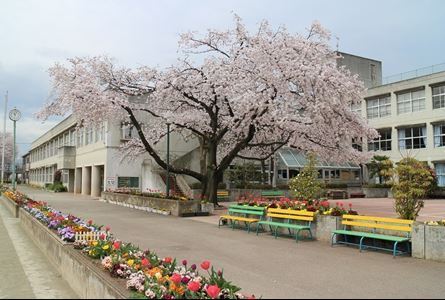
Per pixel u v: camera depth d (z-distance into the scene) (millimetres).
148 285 5426
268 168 38219
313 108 18484
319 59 19016
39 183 71125
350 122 21203
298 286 7070
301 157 39719
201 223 16609
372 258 9508
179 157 33875
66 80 20953
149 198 22688
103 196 31562
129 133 33719
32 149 81938
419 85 39344
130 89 22516
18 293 7078
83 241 8531
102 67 21594
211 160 22844
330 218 11797
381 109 43031
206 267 6008
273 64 18328
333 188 38250
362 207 24328
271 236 13039
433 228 9266
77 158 45094
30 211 15422
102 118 21234
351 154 23969
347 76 20844
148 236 13070
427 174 12117
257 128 21578
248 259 9438
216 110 22203
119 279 5902
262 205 15375
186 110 23797
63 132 52219
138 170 34094
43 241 10938
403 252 9945
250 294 6508
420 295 6504
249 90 18547
